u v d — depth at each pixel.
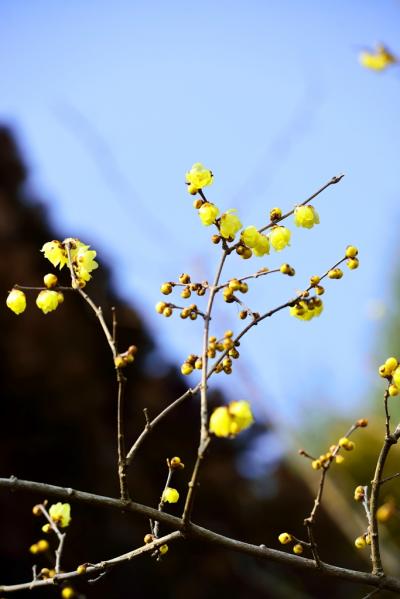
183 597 6.28
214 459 7.16
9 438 6.41
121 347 7.38
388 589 2.23
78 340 7.02
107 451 6.71
